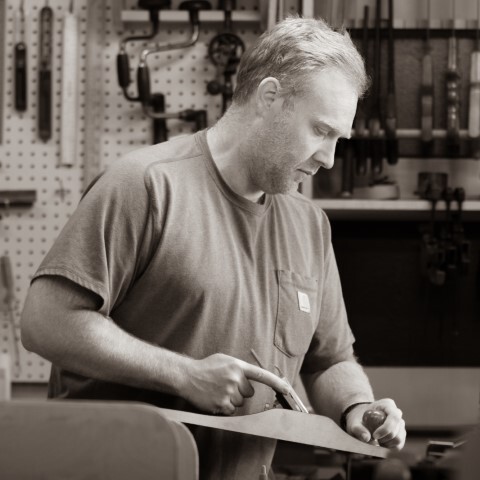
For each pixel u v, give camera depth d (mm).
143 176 2275
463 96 4227
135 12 4156
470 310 4273
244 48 4156
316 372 2748
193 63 4242
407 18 4250
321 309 2688
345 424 2520
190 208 2324
